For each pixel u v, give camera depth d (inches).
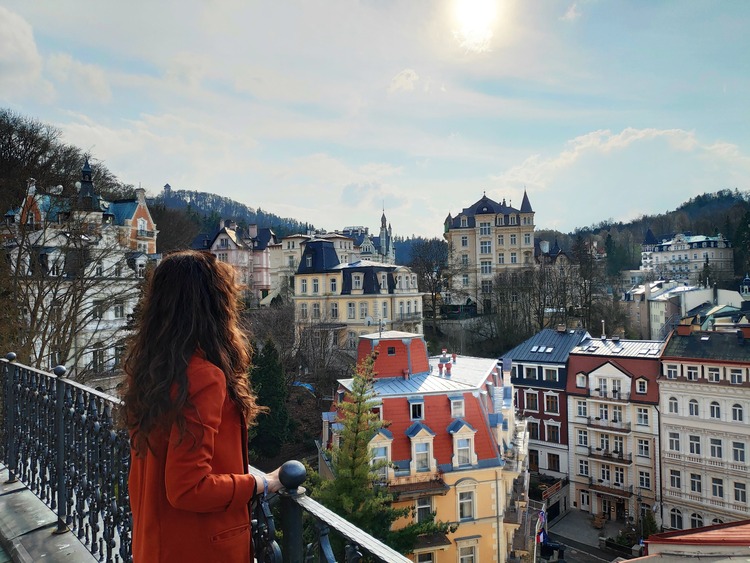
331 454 640.4
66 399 207.9
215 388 92.8
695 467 1259.8
